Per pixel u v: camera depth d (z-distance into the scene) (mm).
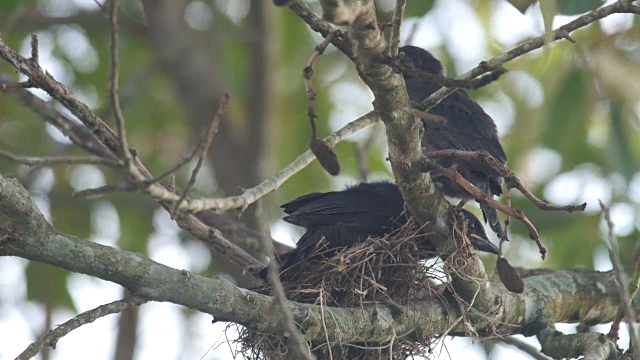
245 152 15344
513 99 15523
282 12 16656
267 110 15195
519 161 14312
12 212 7297
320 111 16656
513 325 10562
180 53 16094
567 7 9406
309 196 11219
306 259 10055
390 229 10477
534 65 13773
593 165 14695
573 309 11273
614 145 12766
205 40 16359
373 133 13445
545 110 13344
